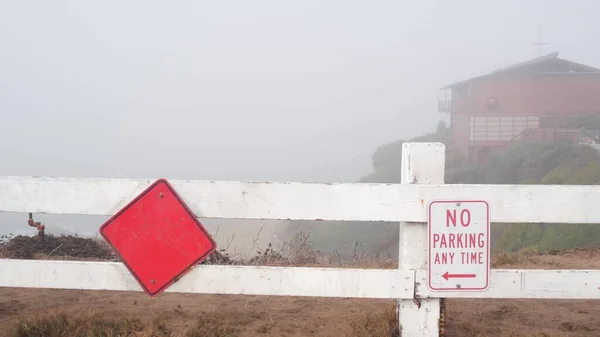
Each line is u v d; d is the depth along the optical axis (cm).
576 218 404
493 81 5031
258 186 412
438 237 407
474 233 407
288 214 412
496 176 4088
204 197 416
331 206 410
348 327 463
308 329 459
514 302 561
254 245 985
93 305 522
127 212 417
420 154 412
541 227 2473
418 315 416
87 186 420
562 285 409
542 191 405
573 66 4984
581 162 3366
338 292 412
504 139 4984
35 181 422
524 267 737
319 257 871
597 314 518
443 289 408
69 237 919
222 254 859
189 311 505
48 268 424
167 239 416
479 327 471
